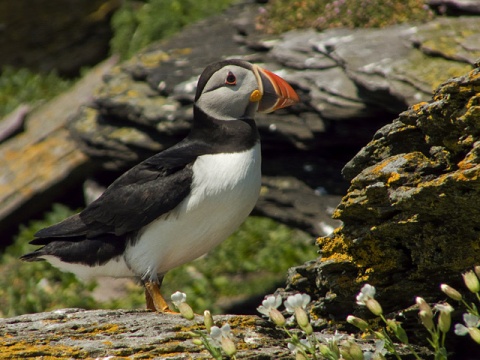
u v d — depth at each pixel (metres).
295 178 12.80
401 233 6.98
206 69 8.48
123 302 13.73
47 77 21.78
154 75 14.29
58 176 16.91
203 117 8.32
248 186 7.97
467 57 10.78
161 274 8.49
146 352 6.49
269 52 13.30
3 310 13.98
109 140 14.59
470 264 6.74
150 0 21.75
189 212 7.90
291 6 14.05
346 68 11.57
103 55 22.44
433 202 6.53
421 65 11.04
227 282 14.34
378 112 11.36
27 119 18.56
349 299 7.45
